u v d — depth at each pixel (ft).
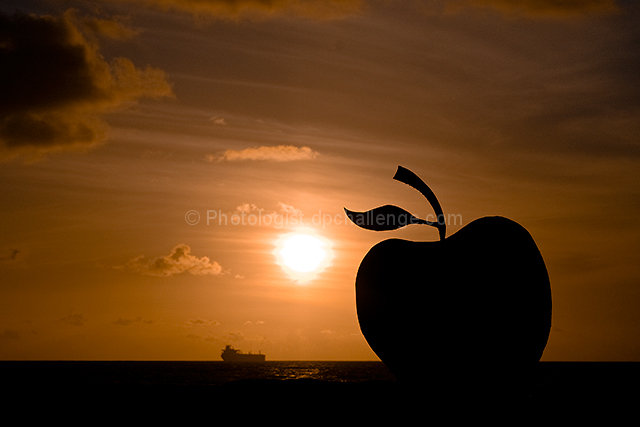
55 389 67.36
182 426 28.78
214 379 184.44
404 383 18.88
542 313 18.54
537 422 25.96
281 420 27.78
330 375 235.20
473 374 18.43
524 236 19.06
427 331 18.51
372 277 19.25
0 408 40.88
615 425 27.86
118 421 32.78
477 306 18.35
